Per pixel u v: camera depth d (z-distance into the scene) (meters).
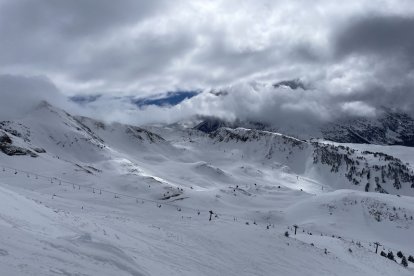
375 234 108.38
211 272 33.44
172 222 56.69
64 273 18.38
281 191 159.75
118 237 34.19
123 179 123.44
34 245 21.08
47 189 91.00
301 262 44.53
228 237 47.72
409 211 121.00
